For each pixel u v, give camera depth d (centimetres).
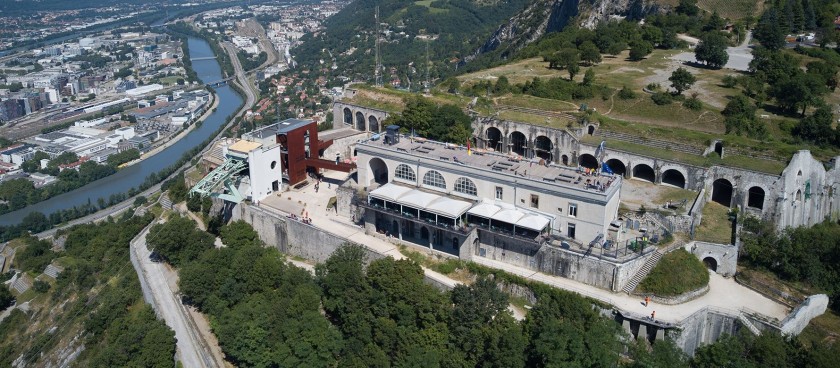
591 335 13000
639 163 19825
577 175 16762
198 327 17212
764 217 17638
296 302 15500
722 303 14850
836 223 18712
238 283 17488
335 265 16325
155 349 15912
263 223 19988
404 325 14550
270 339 15075
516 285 15688
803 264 15512
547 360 12912
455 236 16975
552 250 15738
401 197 17600
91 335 19400
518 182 16575
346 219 19450
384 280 15125
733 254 15962
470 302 14088
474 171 17162
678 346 13700
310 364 14400
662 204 18125
